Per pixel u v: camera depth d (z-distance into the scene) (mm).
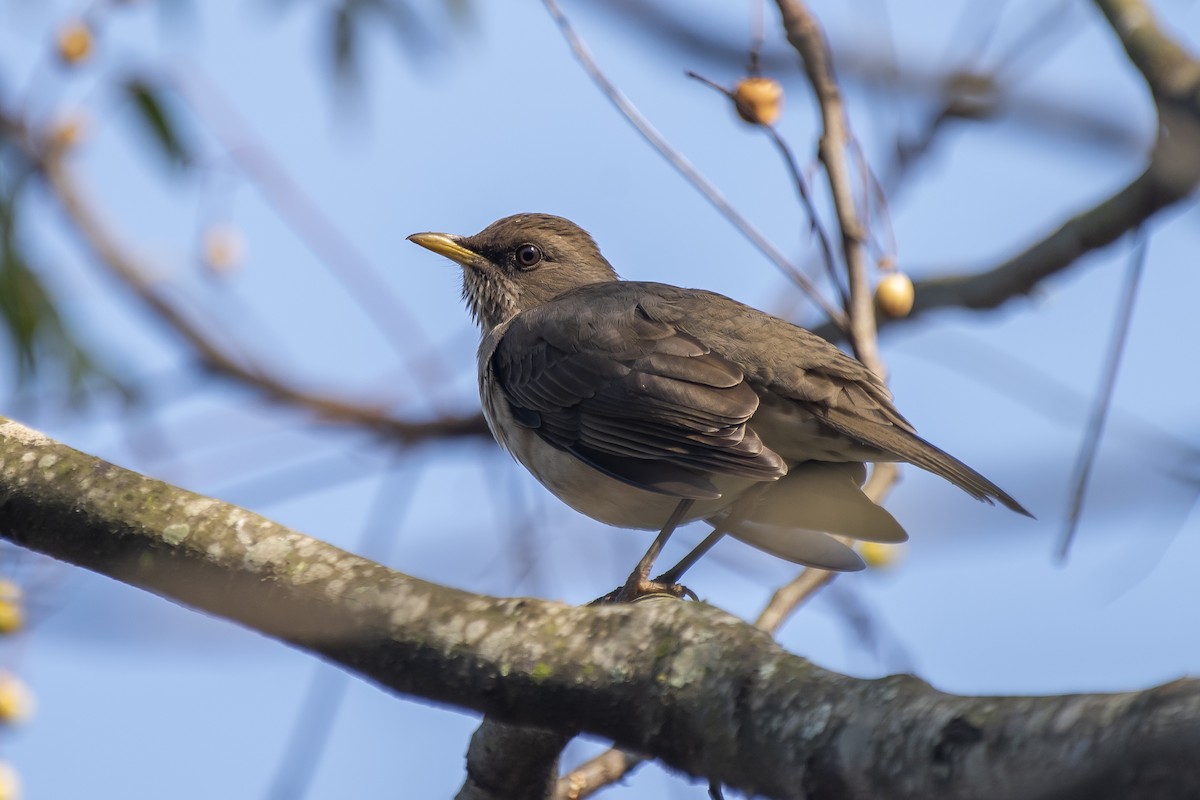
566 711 6125
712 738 5625
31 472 7141
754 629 5922
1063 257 12148
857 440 9719
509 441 11477
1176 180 8141
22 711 10148
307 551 6762
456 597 6508
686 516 10602
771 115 9664
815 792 5219
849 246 10000
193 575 6801
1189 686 4242
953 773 4699
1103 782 4195
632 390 10461
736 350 10234
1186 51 8461
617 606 6328
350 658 6605
